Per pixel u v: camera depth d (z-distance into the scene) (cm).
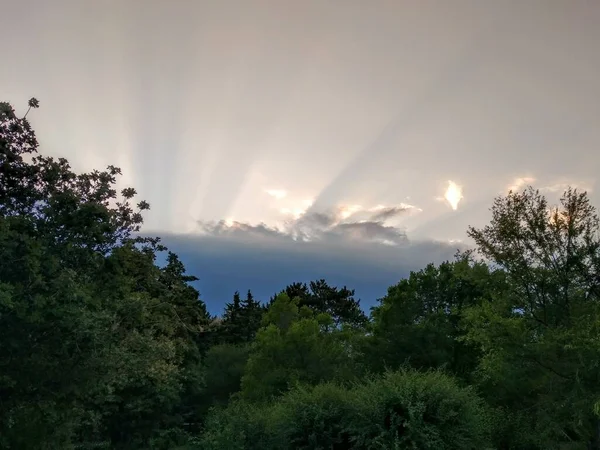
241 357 4919
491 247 1800
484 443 1555
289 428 1620
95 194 1427
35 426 1256
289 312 3975
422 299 2939
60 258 1265
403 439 1402
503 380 1798
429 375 1600
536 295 1738
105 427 3347
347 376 2823
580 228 1688
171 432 3834
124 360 1762
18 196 1373
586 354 1481
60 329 1138
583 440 1611
